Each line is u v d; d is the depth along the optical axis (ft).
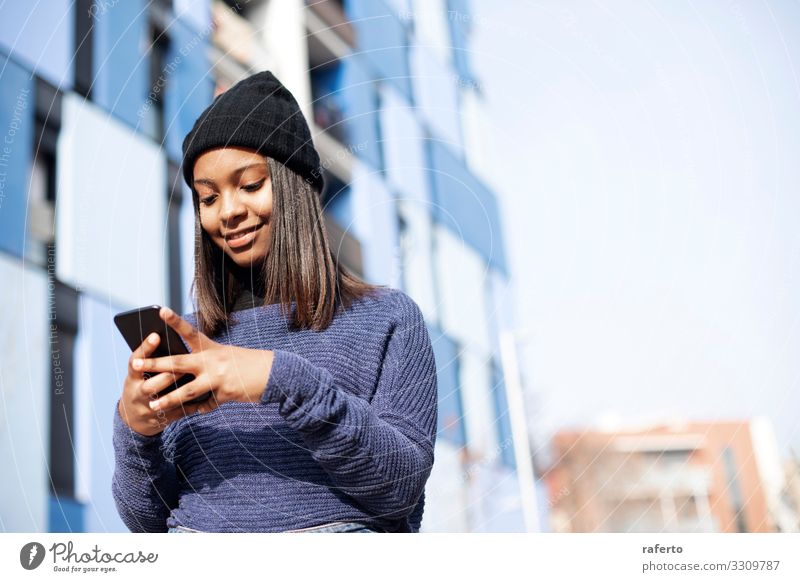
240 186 3.95
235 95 4.07
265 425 3.54
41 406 11.02
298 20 16.84
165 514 3.67
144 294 12.63
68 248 11.95
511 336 12.57
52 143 12.00
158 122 13.29
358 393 3.62
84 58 12.40
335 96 18.29
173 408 3.25
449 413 16.43
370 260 18.28
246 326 3.89
